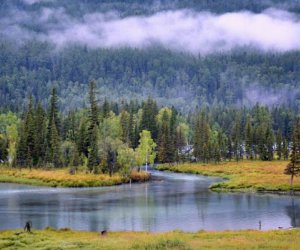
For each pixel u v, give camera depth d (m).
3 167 191.88
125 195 130.25
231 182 149.12
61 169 184.25
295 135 142.88
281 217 93.44
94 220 91.06
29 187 150.25
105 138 180.88
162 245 51.75
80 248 53.00
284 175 162.50
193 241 56.78
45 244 56.66
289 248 49.16
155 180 173.00
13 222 88.62
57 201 117.88
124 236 64.62
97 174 169.25
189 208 105.81
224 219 91.69
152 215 96.75
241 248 50.00
